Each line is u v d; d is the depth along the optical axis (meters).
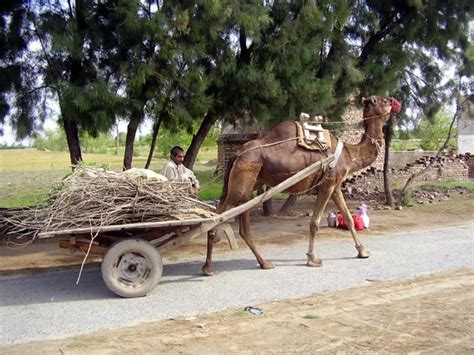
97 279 7.93
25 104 10.73
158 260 6.91
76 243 7.11
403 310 6.17
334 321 5.82
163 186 7.05
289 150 8.15
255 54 11.08
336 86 12.73
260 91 10.70
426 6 13.80
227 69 10.34
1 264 8.96
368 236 11.18
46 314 6.26
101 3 9.88
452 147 31.86
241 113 11.61
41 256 9.57
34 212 6.96
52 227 6.63
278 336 5.39
